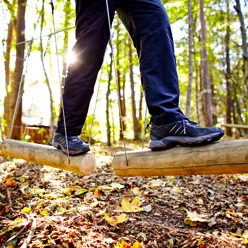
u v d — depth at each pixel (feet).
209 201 9.48
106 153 21.07
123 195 9.62
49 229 6.46
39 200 8.48
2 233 6.35
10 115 23.15
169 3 22.84
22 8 23.15
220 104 67.82
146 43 5.31
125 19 5.88
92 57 5.76
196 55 31.50
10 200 8.51
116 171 5.85
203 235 6.79
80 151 5.80
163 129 5.10
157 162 5.12
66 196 9.30
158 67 5.22
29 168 13.01
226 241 6.58
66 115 5.96
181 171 4.90
